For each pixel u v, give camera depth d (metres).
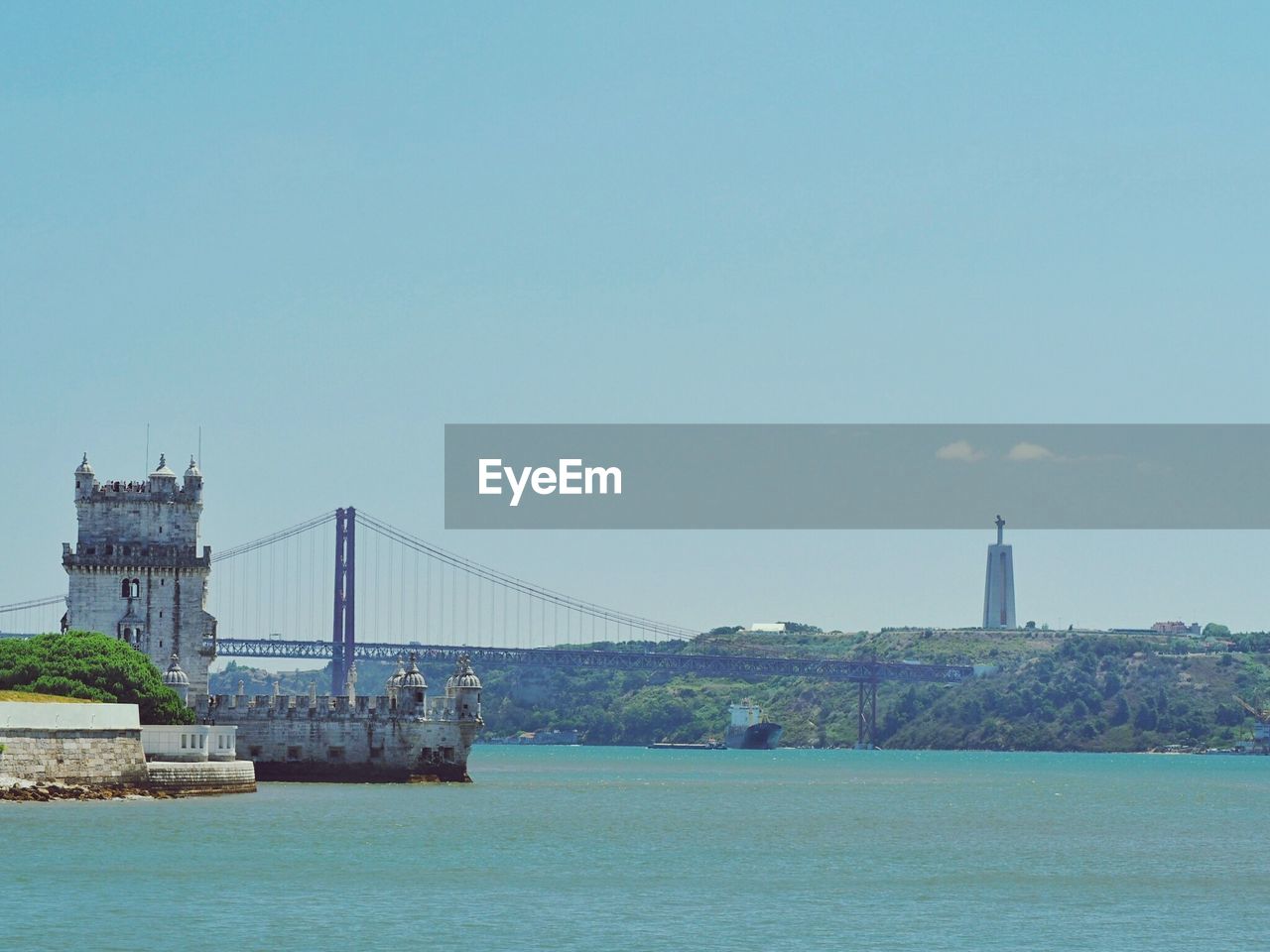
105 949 183.12
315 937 191.75
